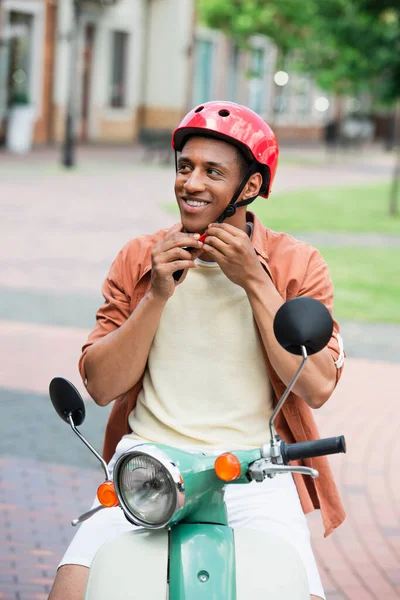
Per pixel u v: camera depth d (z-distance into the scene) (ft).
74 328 33.86
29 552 17.44
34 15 106.22
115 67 123.75
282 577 8.80
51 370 28.81
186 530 8.84
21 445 22.79
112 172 88.94
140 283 10.66
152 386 10.36
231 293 10.23
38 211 61.82
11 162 89.86
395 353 33.68
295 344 8.71
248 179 10.02
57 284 41.11
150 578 8.69
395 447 24.04
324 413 26.45
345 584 16.81
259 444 10.19
